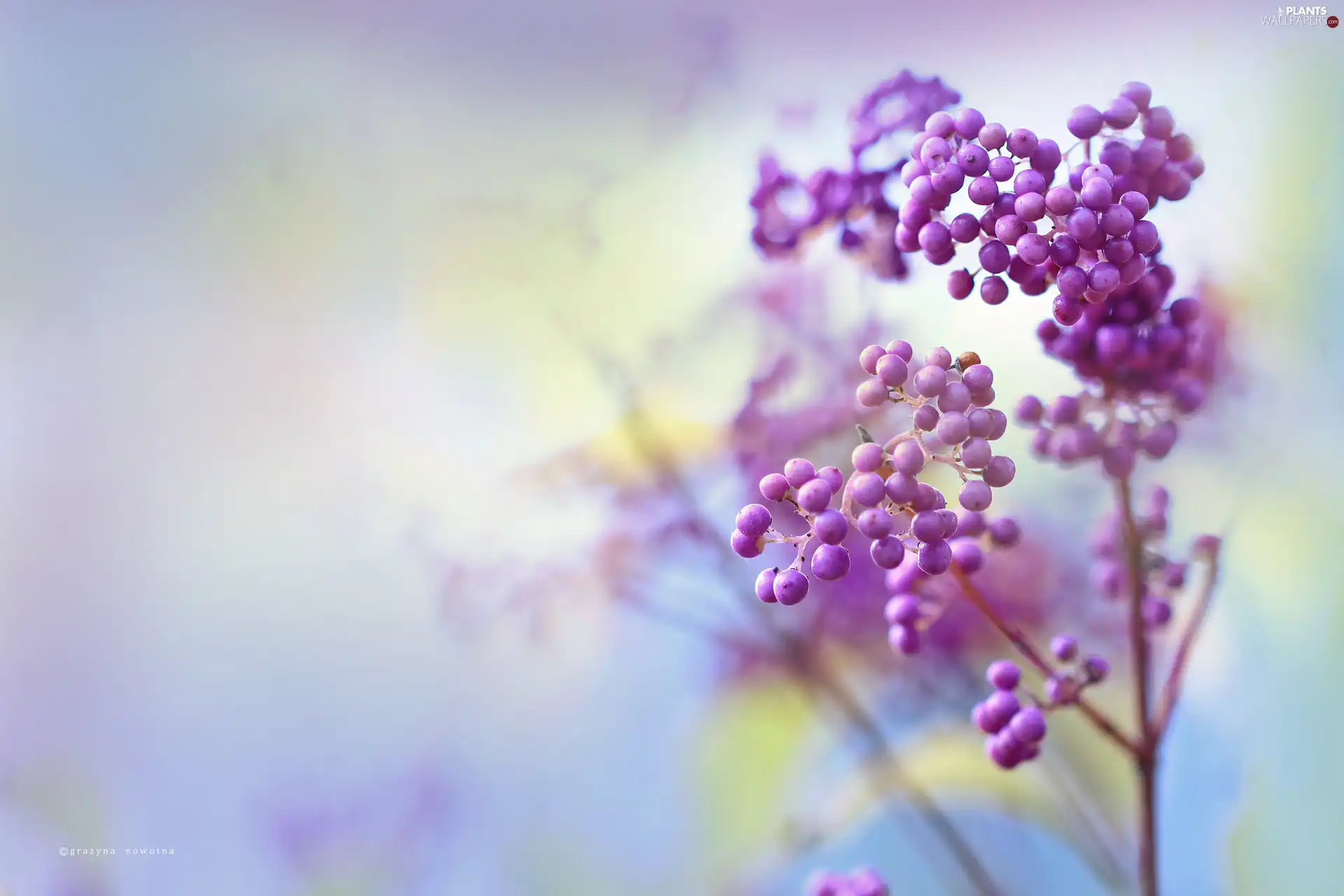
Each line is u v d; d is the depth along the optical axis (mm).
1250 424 451
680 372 469
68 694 475
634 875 473
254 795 476
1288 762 455
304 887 474
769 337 463
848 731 467
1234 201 450
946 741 464
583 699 476
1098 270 385
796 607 466
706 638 471
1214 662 455
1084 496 452
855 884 442
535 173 475
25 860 471
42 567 476
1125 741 424
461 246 476
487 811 476
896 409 437
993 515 453
